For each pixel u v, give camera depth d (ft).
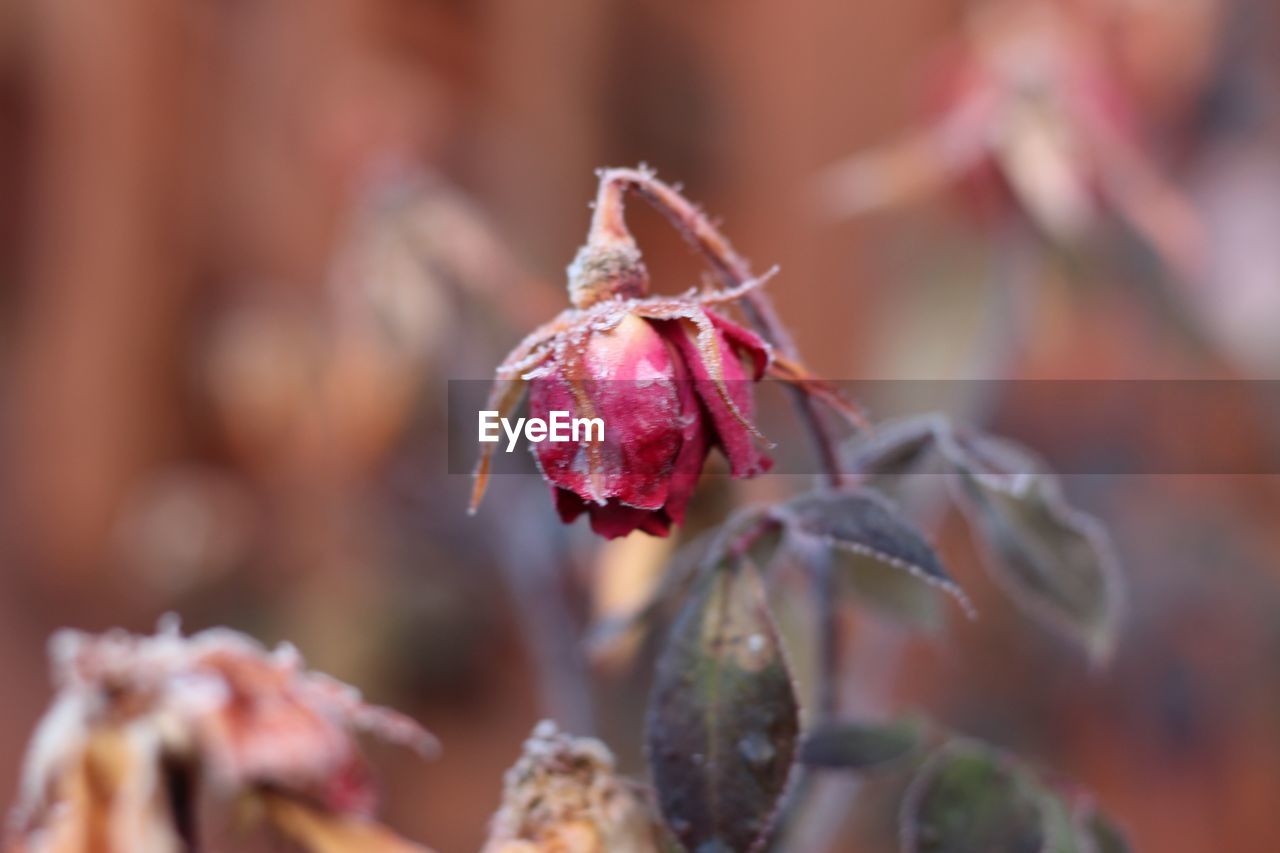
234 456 3.42
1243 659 2.80
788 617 1.65
